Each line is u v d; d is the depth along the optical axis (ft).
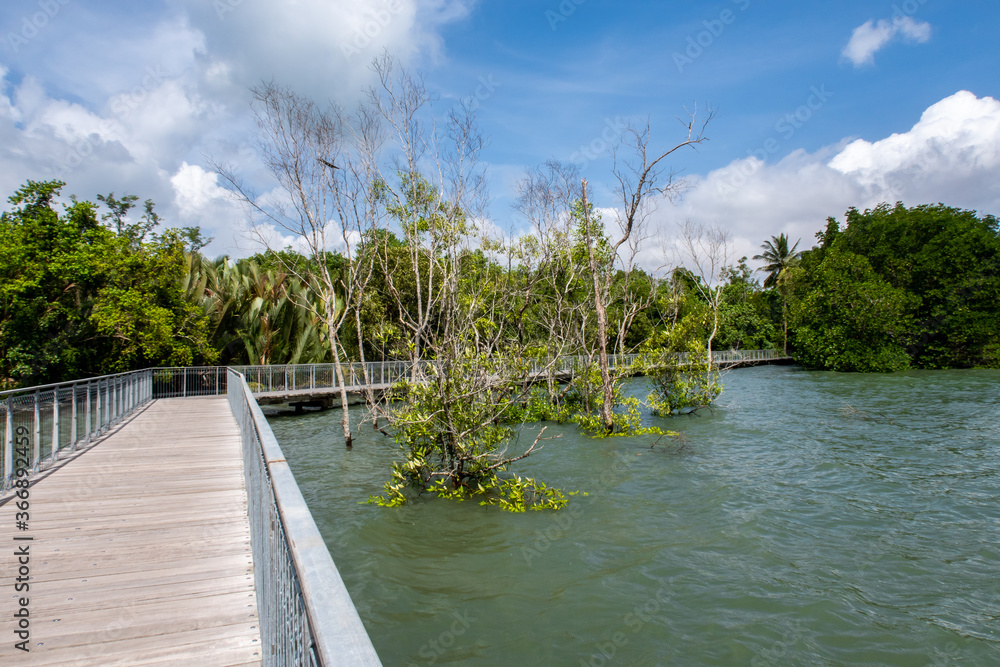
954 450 46.44
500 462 36.81
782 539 28.27
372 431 61.82
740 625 20.66
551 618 21.30
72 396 32.22
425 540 28.89
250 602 13.74
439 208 52.24
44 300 62.44
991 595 22.40
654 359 69.31
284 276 90.84
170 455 31.37
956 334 127.03
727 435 55.67
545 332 69.21
